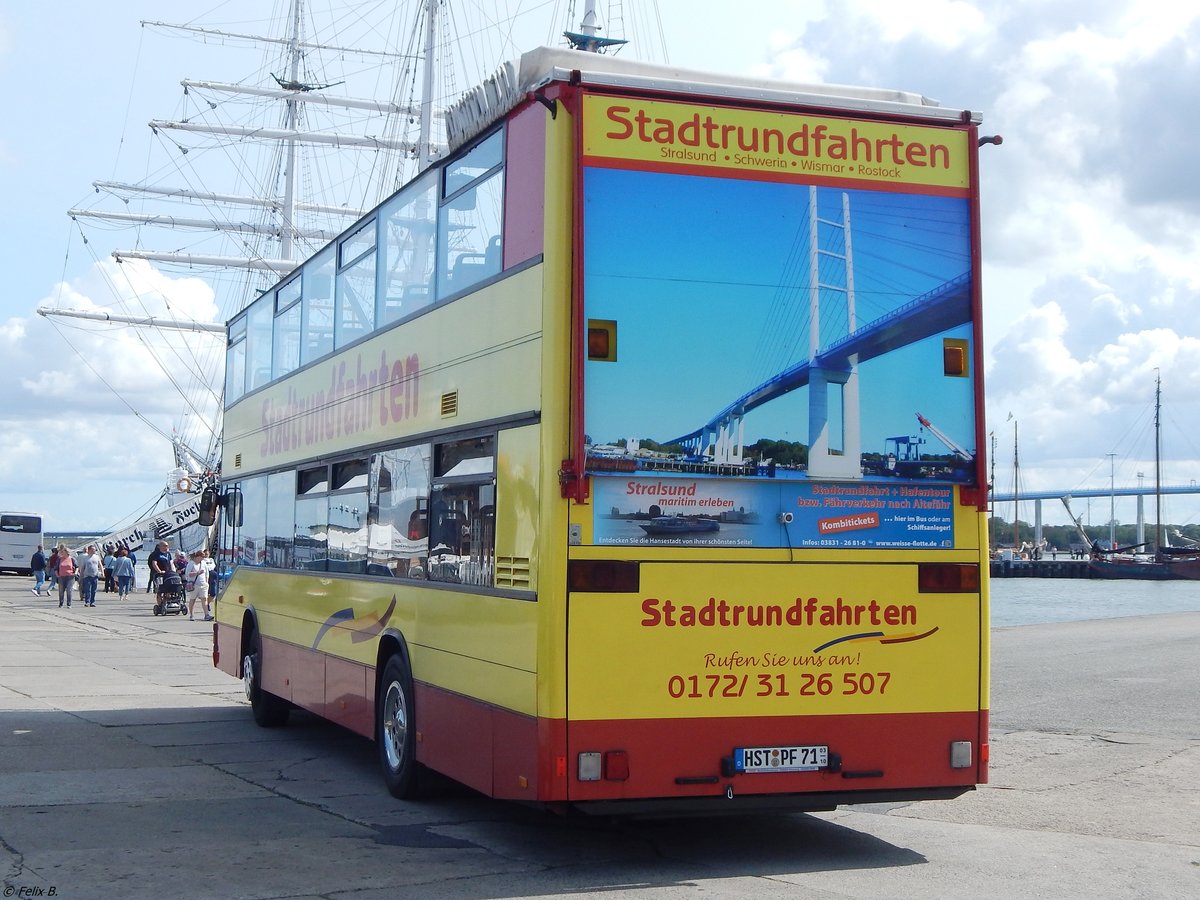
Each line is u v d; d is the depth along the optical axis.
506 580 7.57
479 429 8.11
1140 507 149.62
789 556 7.38
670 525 7.21
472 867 7.49
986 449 7.75
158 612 36.03
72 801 9.45
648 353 7.21
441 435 8.80
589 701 7.04
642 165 7.31
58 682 18.05
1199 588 101.94
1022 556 138.75
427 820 8.89
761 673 7.32
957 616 7.69
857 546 7.52
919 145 7.79
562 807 7.11
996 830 8.80
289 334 13.44
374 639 10.07
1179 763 11.41
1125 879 7.34
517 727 7.31
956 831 8.75
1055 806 9.63
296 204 52.81
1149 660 20.84
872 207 7.68
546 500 7.09
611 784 7.05
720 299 7.35
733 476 7.30
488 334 8.07
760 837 8.48
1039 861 7.82
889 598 7.56
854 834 8.62
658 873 7.39
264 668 13.64
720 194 7.41
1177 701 15.53
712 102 7.45
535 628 7.12
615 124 7.30
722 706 7.25
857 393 7.55
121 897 6.73
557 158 7.26
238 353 16.02
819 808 7.48
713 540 7.27
